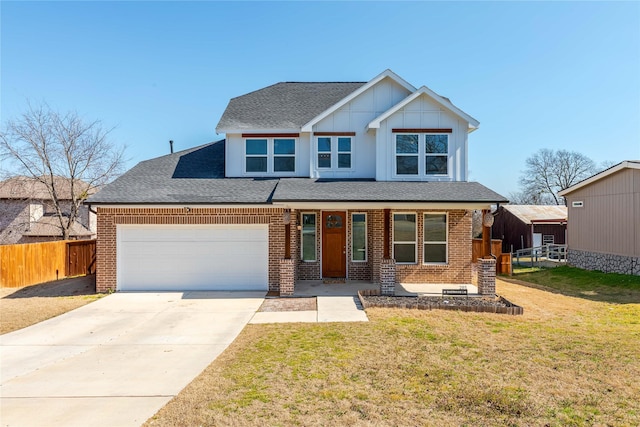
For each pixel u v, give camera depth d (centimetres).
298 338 833
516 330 885
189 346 807
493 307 1051
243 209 1362
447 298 1226
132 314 1072
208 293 1327
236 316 1039
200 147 1833
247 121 1577
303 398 545
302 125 1556
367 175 1527
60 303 1206
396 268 1444
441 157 1466
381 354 725
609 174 1738
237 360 706
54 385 611
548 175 5453
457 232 1440
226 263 1374
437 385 587
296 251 1487
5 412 518
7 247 1493
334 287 1376
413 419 486
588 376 621
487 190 1328
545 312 1071
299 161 1556
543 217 2909
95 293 1349
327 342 799
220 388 582
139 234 1366
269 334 868
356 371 643
